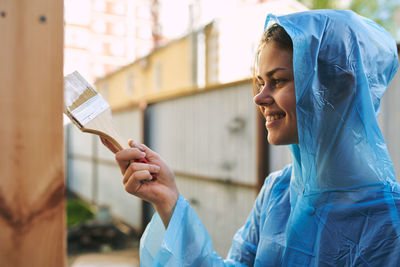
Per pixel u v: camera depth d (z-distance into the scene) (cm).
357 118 82
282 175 103
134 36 3112
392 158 244
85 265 504
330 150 82
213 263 92
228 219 406
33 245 50
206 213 450
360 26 84
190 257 88
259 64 90
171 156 545
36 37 50
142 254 92
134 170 83
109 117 84
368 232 78
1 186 48
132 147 88
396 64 91
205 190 452
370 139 82
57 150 51
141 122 633
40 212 50
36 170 50
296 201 91
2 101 48
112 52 3023
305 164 83
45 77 50
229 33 998
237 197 391
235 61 980
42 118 50
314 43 80
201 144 462
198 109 470
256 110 359
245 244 106
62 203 51
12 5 49
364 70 82
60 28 51
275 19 87
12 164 49
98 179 895
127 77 1484
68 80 82
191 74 1086
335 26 82
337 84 81
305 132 81
